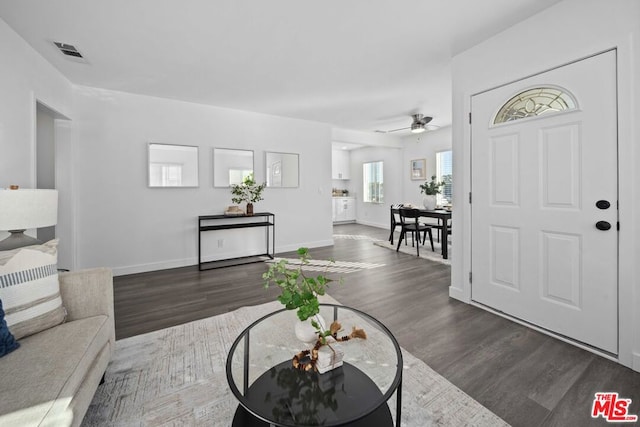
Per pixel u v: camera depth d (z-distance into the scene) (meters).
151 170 3.71
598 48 1.73
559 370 1.66
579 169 1.85
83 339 1.26
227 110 4.23
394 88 3.50
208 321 2.29
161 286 3.14
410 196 6.94
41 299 1.34
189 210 3.98
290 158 4.85
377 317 2.37
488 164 2.40
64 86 3.00
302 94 3.67
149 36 2.27
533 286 2.14
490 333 2.09
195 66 2.83
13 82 2.14
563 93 1.92
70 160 3.18
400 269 3.80
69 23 2.07
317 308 1.20
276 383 1.17
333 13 2.02
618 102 1.66
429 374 1.63
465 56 2.54
